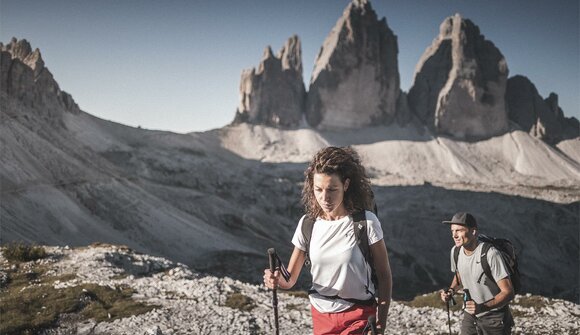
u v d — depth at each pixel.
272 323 14.88
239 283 20.42
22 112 151.25
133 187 147.62
